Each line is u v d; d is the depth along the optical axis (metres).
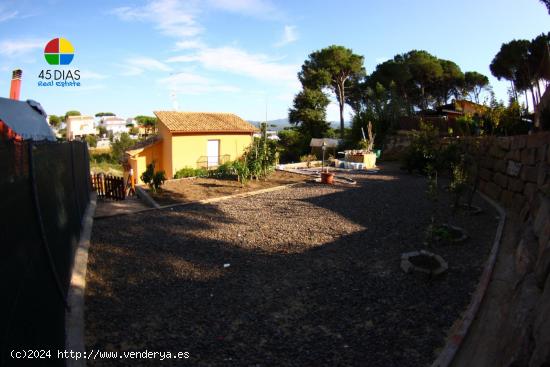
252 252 6.00
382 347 3.40
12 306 2.18
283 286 4.71
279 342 3.49
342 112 39.91
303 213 8.62
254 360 3.21
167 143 22.95
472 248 5.77
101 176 12.45
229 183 13.06
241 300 4.34
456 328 3.63
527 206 6.76
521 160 7.82
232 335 3.60
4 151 2.46
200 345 3.43
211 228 7.40
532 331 2.60
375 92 30.55
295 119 36.50
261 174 13.98
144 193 11.09
